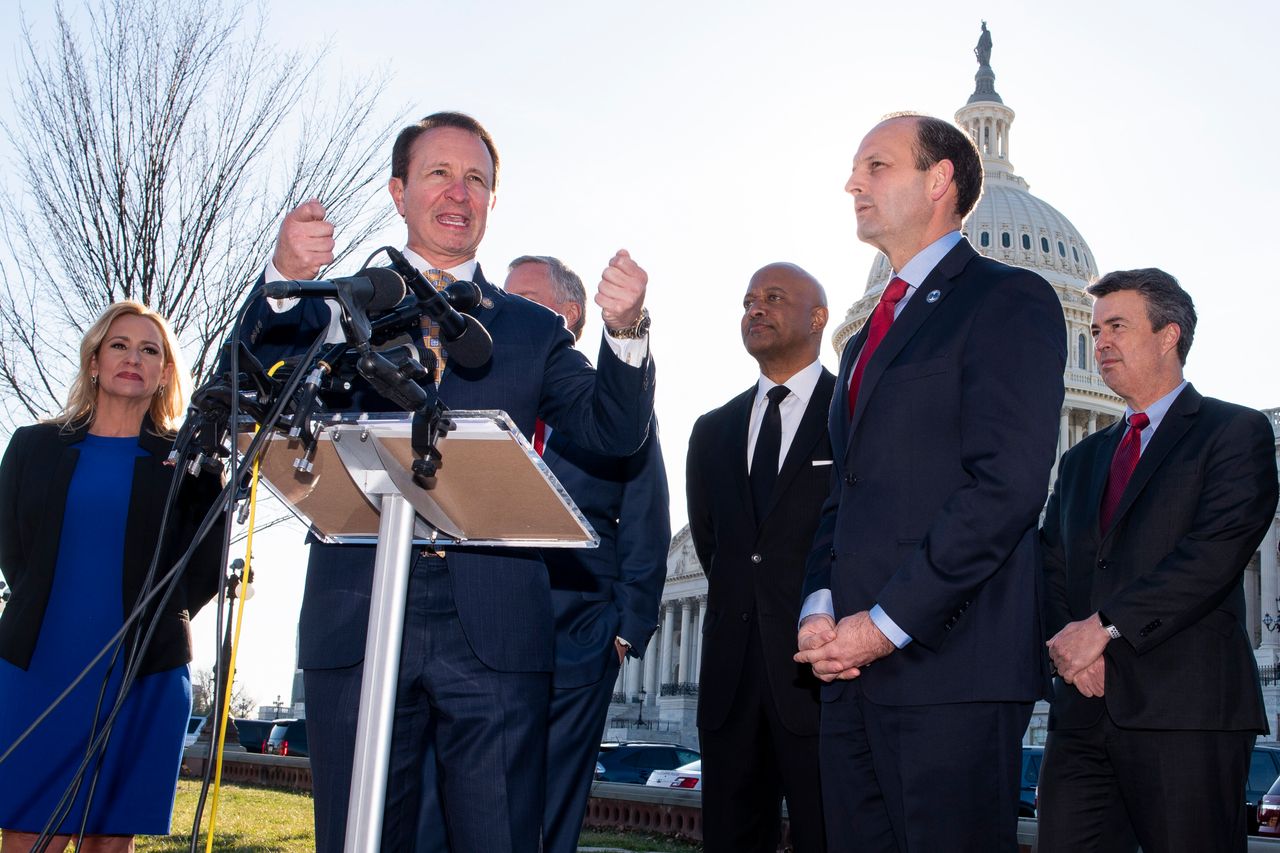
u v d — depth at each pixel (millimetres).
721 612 5172
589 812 16125
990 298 3494
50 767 4547
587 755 4527
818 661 3346
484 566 3236
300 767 24172
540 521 2887
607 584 4797
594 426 3377
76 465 4844
